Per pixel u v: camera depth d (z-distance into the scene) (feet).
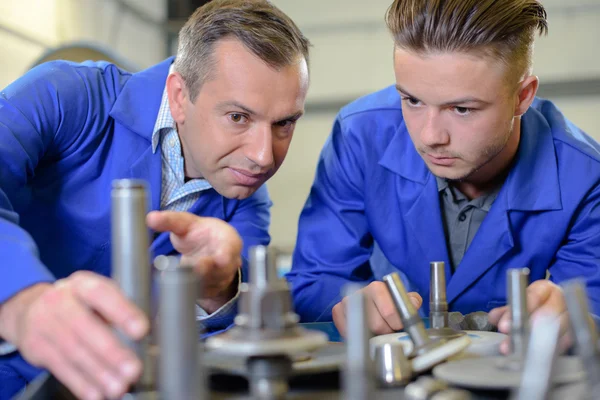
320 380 1.55
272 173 3.03
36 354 1.39
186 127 3.10
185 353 1.19
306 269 3.58
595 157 3.21
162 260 1.55
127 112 3.28
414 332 1.73
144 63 15.40
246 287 1.40
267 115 2.82
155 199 3.28
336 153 3.69
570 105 15.94
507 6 2.60
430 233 3.37
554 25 15.81
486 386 1.33
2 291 1.58
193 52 2.96
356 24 17.17
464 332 2.00
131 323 1.30
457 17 2.49
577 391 1.30
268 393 1.37
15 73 11.62
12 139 2.83
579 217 3.23
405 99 2.76
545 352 1.06
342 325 2.47
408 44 2.60
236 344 1.32
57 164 3.23
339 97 17.42
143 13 15.28
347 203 3.63
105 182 3.29
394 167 3.45
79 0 13.23
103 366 1.27
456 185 3.38
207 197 3.42
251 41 2.77
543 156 3.25
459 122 2.66
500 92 2.65
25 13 11.80
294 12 17.48
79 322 1.31
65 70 3.29
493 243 3.23
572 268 3.21
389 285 1.77
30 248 1.72
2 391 2.50
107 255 3.31
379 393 1.40
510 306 1.58
